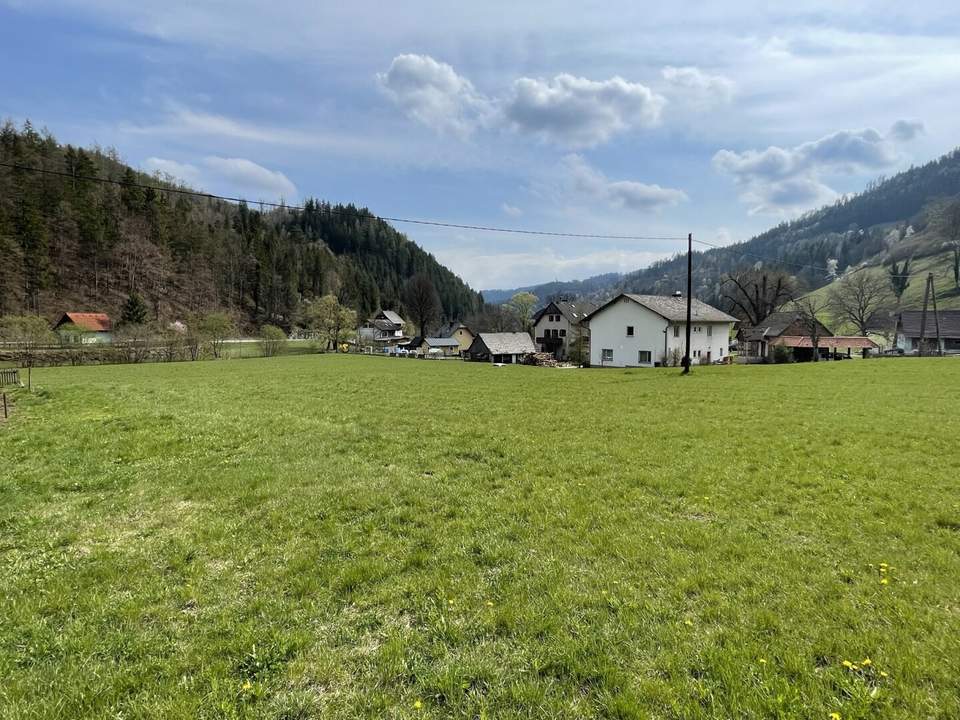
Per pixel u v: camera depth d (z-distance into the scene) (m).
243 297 120.75
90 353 58.62
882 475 9.41
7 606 5.22
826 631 4.49
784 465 10.38
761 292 74.75
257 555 6.54
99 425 15.36
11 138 95.50
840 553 6.15
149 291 98.81
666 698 3.71
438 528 7.33
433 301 148.50
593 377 33.78
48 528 7.57
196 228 118.12
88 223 95.62
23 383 31.45
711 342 57.72
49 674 4.09
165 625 4.88
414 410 19.11
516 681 3.99
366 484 9.54
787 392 22.44
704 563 5.92
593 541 6.72
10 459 11.74
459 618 4.92
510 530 7.16
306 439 13.84
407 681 4.05
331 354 81.69
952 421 14.41
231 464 11.28
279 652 4.39
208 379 34.53
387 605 5.23
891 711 3.53
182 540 7.04
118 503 8.66
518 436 13.91
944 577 5.44
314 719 3.62
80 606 5.25
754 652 4.21
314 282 143.75
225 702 3.75
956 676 3.82
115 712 3.68
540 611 4.98
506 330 115.56
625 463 10.86
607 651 4.30
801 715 3.51
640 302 54.16
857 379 27.11
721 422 15.52
